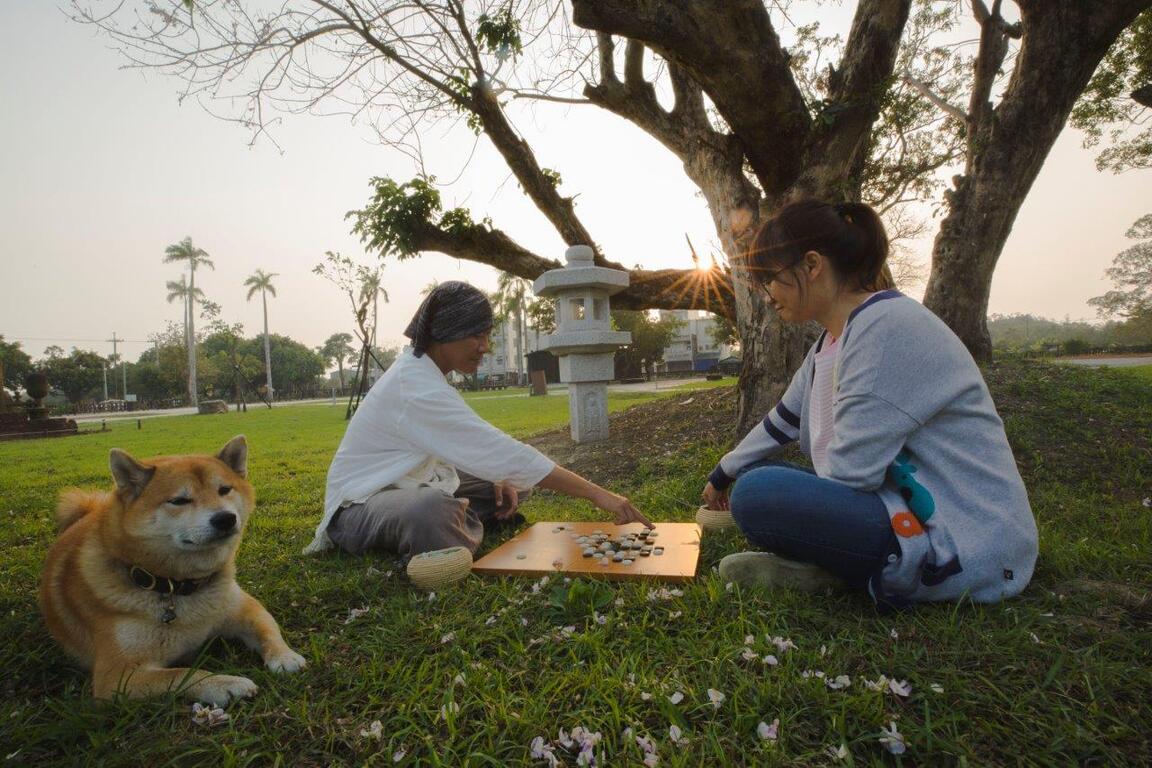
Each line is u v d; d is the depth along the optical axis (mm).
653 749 1435
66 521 2535
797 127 5461
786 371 5418
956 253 7773
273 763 1530
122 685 1827
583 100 7555
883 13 5383
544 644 2014
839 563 2146
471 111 7441
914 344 1962
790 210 2250
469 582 2592
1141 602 2074
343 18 6680
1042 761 1375
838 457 2066
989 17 7578
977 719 1519
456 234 7723
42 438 18516
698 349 67562
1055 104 7203
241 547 3564
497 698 1692
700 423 6562
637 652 1910
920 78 10148
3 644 2227
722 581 2416
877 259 2217
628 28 4625
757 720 1540
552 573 2605
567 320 6836
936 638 1895
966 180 7781
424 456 3051
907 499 2025
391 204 7430
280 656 1986
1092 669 1668
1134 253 59500
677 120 6684
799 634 1967
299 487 6047
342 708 1729
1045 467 4352
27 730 1650
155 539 1951
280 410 30172
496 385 53531
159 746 1569
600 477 5402
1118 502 3627
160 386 72188
